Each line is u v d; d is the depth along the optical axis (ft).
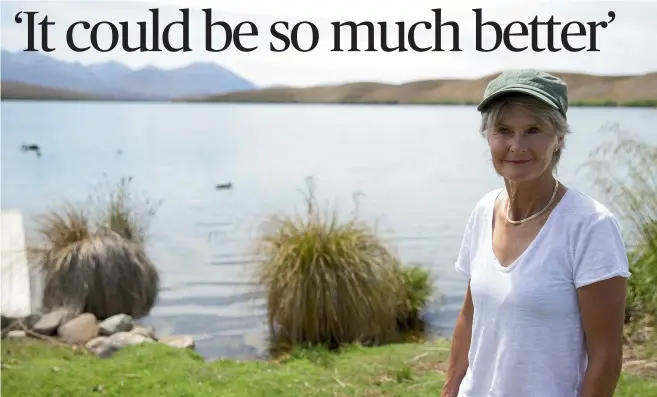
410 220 36.99
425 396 13.30
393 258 20.51
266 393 13.53
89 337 17.90
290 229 19.80
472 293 6.62
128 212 22.84
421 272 22.45
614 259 5.86
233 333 19.67
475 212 6.89
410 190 47.29
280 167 58.75
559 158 6.42
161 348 15.98
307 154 67.36
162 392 13.48
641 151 17.66
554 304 6.01
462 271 7.02
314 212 20.56
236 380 14.20
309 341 18.60
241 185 48.88
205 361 16.14
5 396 13.32
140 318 20.88
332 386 14.02
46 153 65.51
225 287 24.29
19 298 19.71
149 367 14.88
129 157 63.72
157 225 34.94
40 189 44.60
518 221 6.38
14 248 24.18
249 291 21.43
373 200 43.24
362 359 15.83
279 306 19.11
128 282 20.72
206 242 31.30
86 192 43.27
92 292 20.20
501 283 6.28
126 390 13.66
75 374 14.51
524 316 6.11
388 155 66.64
